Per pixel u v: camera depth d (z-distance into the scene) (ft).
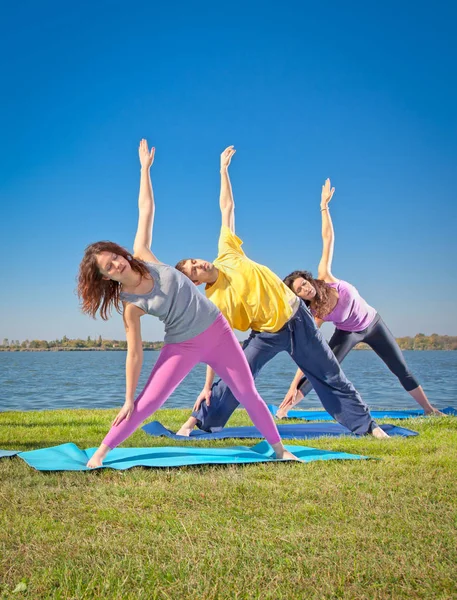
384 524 9.31
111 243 12.64
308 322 18.39
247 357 18.63
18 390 73.10
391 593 7.03
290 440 18.78
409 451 16.05
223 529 9.09
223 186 18.51
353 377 96.99
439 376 91.97
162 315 13.25
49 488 11.47
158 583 7.20
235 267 17.34
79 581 7.13
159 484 11.73
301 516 9.76
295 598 6.84
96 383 87.61
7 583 7.20
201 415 19.88
